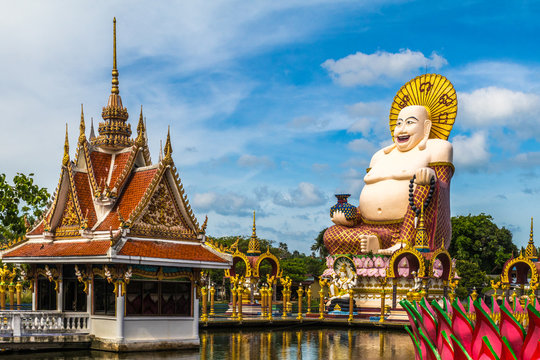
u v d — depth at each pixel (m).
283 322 46.31
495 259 98.06
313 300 86.31
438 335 16.61
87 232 28.06
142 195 28.50
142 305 27.64
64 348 26.95
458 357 15.12
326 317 49.84
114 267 26.88
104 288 27.69
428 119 59.81
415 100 61.78
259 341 35.09
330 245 59.25
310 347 32.62
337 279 55.00
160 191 28.69
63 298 29.23
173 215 29.19
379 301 53.12
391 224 57.91
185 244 29.22
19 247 30.75
